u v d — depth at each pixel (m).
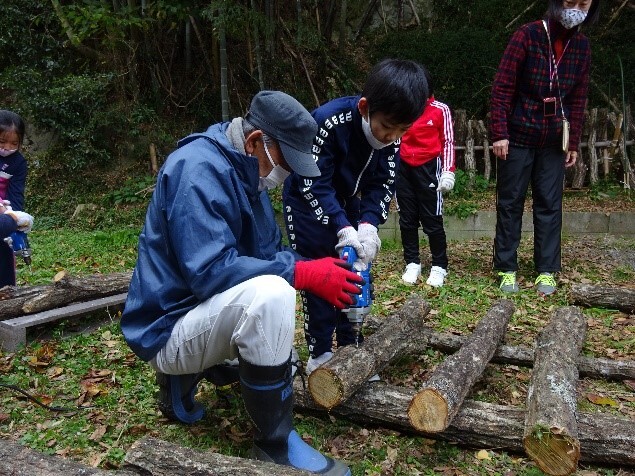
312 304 2.83
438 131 4.87
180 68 9.94
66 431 2.54
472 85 9.03
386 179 2.93
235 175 2.16
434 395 2.35
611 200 7.87
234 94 9.82
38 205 8.95
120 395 2.89
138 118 9.19
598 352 3.60
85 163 9.11
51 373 3.16
